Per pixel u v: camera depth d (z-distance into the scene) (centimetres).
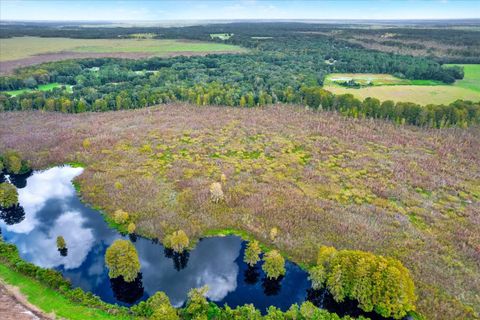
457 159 11381
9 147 12231
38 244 7956
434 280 6600
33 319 5609
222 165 10988
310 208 8681
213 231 8244
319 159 11412
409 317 5997
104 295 6581
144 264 7388
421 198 9325
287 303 6500
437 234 7900
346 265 6322
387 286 5903
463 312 5994
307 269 7150
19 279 6462
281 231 8000
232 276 7112
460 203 9138
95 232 8325
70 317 5731
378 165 10938
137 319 5728
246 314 5797
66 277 6975
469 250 7369
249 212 8638
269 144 12500
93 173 10606
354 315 6231
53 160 11544
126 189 9638
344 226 8025
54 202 9538
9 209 9275
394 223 8200
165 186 9825
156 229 8119
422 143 12550
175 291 6719
